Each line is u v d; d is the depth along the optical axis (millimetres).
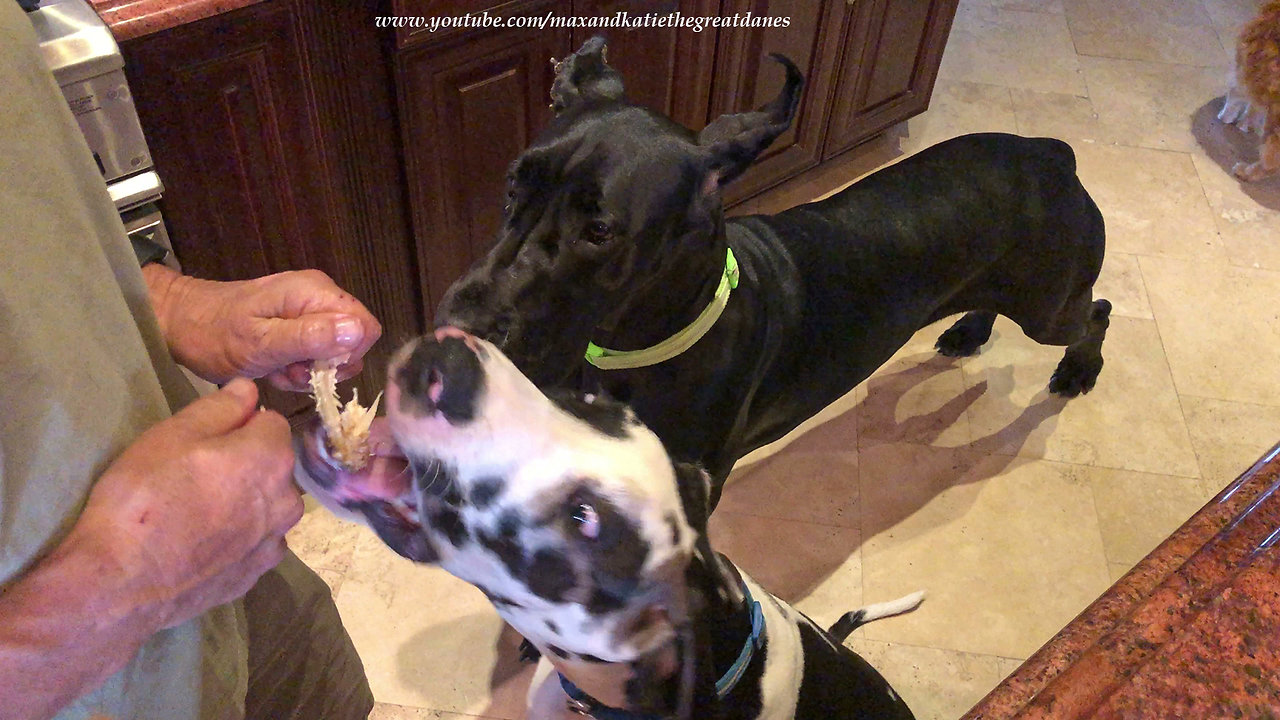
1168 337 1954
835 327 1292
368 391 1605
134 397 515
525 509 723
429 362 719
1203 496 1699
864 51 1970
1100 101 2500
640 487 732
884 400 1812
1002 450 1747
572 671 845
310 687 896
